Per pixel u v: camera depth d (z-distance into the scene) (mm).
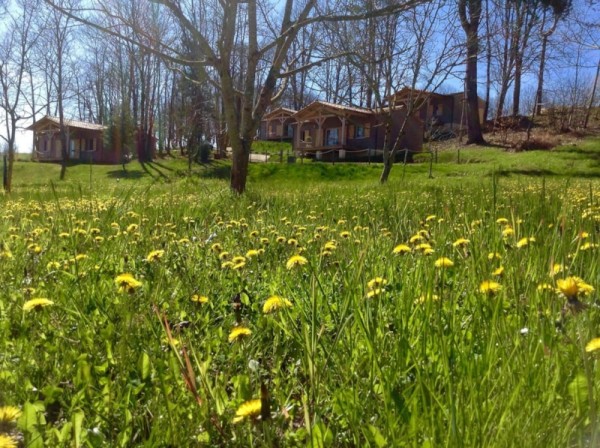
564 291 1309
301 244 3570
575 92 38812
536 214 3773
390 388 1351
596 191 7785
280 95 11430
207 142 41656
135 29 9281
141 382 1604
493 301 1772
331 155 40594
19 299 2311
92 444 1276
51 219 4879
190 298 2361
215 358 1814
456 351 1555
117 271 2949
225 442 1314
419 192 9586
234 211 6246
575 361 1391
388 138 17141
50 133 48875
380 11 9453
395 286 2342
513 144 33531
